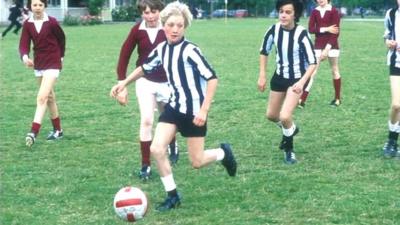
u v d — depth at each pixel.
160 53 6.40
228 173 7.26
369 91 14.60
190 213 6.40
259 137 9.92
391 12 8.39
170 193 6.53
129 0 73.50
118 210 6.03
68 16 57.50
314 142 9.54
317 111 12.14
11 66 20.67
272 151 9.03
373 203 6.62
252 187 7.25
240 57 23.58
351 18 81.88
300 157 8.66
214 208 6.54
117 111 12.35
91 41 33.44
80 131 10.52
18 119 11.59
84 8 64.69
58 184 7.48
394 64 8.44
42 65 9.52
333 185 7.30
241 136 10.02
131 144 9.59
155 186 7.39
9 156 8.87
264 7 85.88
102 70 19.58
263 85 8.28
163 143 6.41
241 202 6.72
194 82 6.34
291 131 8.24
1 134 10.28
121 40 34.12
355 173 7.83
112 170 8.09
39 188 7.33
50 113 9.92
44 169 8.16
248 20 68.50
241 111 12.13
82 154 8.96
